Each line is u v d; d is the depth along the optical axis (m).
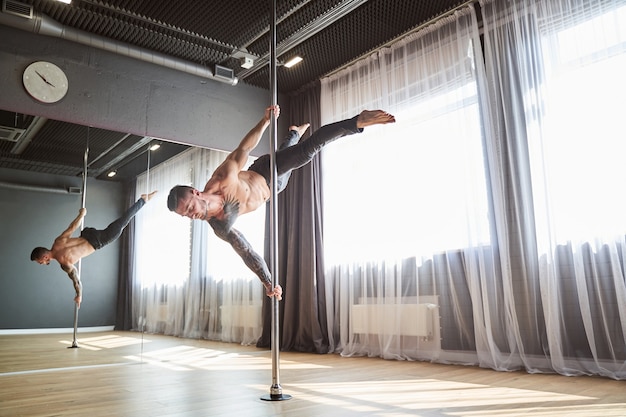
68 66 4.15
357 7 3.97
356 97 4.77
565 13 3.29
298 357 4.27
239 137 5.14
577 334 3.04
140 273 4.32
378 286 4.21
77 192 4.11
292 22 4.12
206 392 2.58
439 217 3.88
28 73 3.95
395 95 4.37
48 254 3.92
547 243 3.17
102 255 4.15
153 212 4.47
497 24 3.68
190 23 4.14
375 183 4.43
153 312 4.34
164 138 4.61
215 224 2.98
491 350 3.31
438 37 4.08
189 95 4.84
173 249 4.54
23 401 2.37
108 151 4.30
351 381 2.87
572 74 3.20
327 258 4.79
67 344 3.88
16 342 3.71
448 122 3.90
